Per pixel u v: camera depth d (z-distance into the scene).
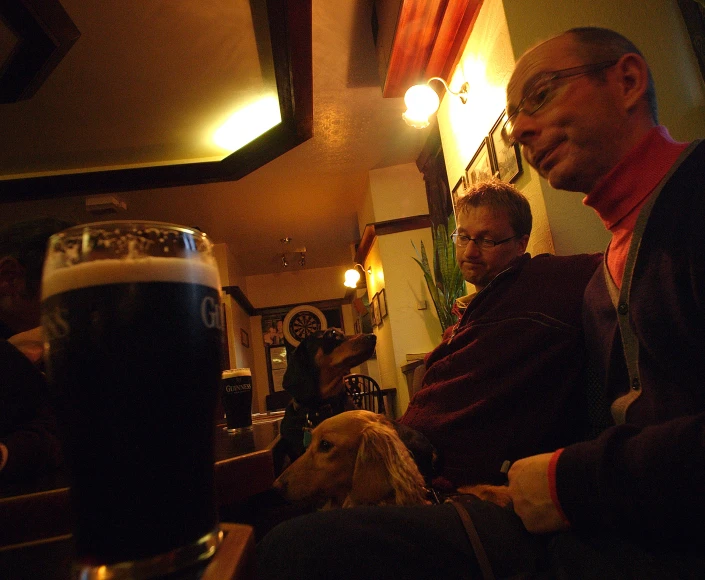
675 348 0.68
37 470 0.69
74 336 0.24
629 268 0.76
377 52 3.20
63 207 5.15
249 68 3.18
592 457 0.56
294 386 2.22
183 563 0.23
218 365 0.29
